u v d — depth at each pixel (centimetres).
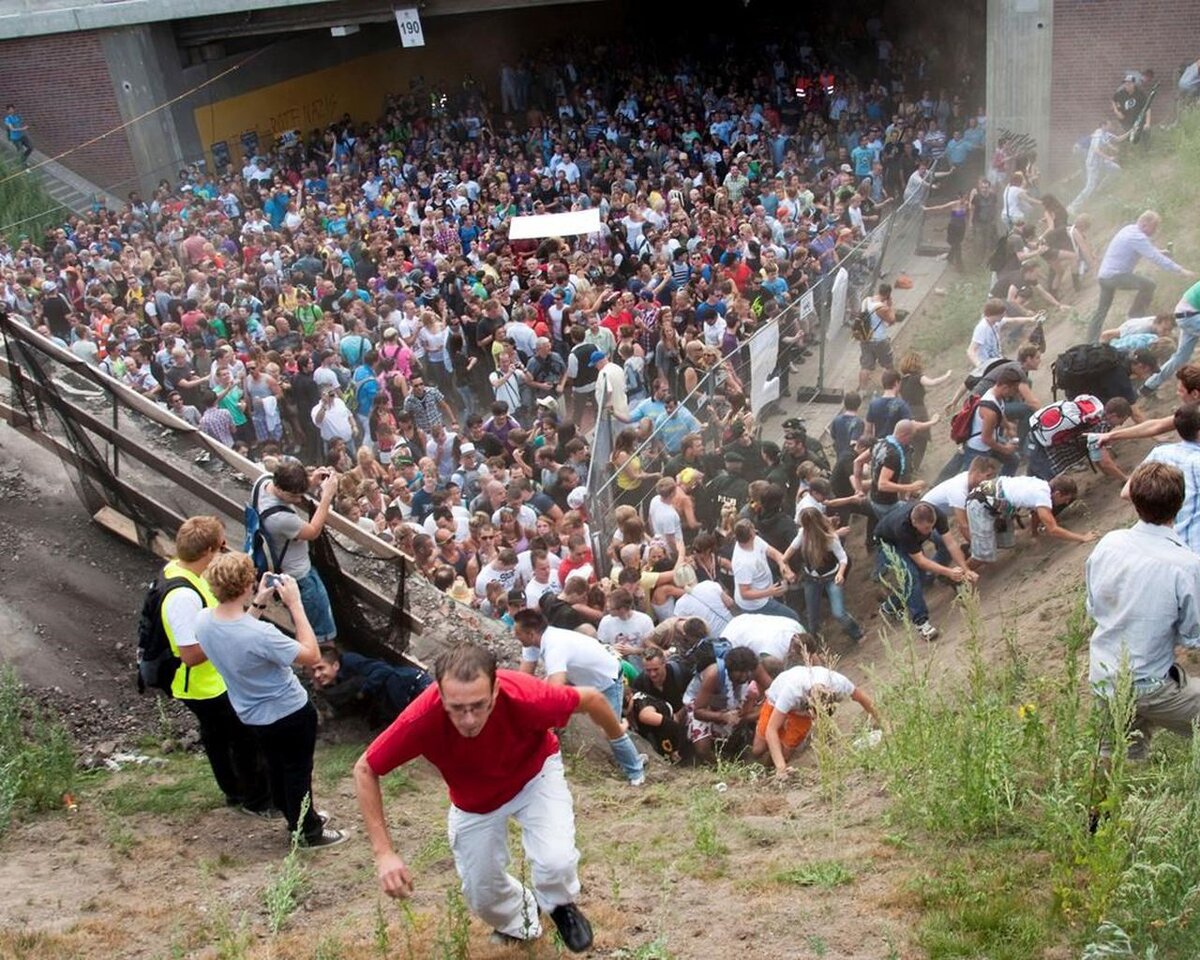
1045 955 459
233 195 2497
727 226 1988
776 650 834
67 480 945
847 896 525
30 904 561
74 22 2781
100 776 721
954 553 972
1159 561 514
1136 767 555
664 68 3219
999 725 583
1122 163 1914
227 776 670
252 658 582
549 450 1278
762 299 1747
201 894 573
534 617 765
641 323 1678
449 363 1725
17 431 964
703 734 797
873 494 1114
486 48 3584
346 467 1355
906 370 1277
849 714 838
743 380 1469
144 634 658
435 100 3222
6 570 855
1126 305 1387
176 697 650
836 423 1248
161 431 945
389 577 855
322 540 802
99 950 516
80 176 2942
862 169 2422
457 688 408
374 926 530
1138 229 1153
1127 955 441
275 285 1947
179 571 650
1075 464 1005
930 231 2252
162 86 2858
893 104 2730
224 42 3025
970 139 2367
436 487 1295
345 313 1722
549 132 2784
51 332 1788
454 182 2506
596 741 798
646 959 482
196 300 1875
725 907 529
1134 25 2155
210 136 2983
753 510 1102
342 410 1491
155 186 2911
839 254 1902
